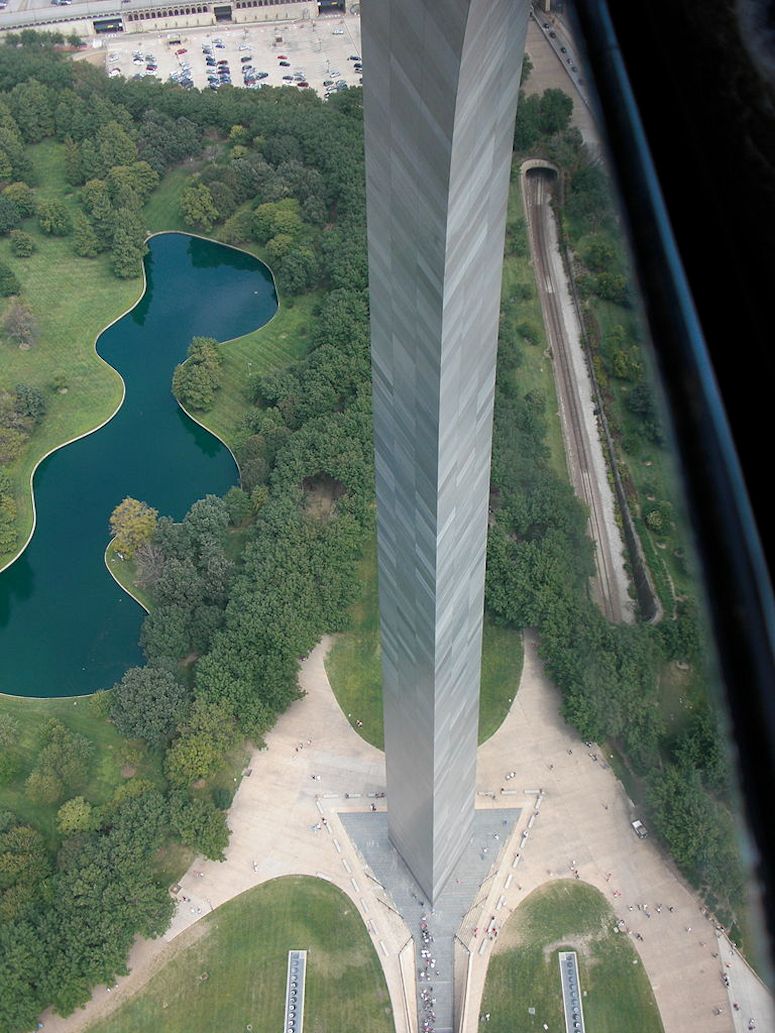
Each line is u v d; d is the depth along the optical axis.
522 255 199.25
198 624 144.50
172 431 183.25
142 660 151.25
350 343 178.25
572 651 135.62
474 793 115.62
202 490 173.50
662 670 137.50
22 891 119.12
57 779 130.25
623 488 160.00
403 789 107.69
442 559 75.25
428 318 59.81
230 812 130.50
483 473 76.50
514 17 48.34
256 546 150.75
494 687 138.75
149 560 156.38
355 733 136.88
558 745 133.00
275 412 171.38
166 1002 116.06
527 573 143.25
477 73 47.47
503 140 55.28
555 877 122.44
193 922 121.75
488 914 120.00
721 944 116.44
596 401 172.75
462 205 53.62
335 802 130.25
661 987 114.12
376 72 52.94
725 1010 112.06
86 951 114.12
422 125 50.78
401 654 90.94
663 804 122.44
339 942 119.44
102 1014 115.56
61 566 164.12
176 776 129.25
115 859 120.25
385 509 81.50
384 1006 114.81
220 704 133.88
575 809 127.44
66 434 183.38
